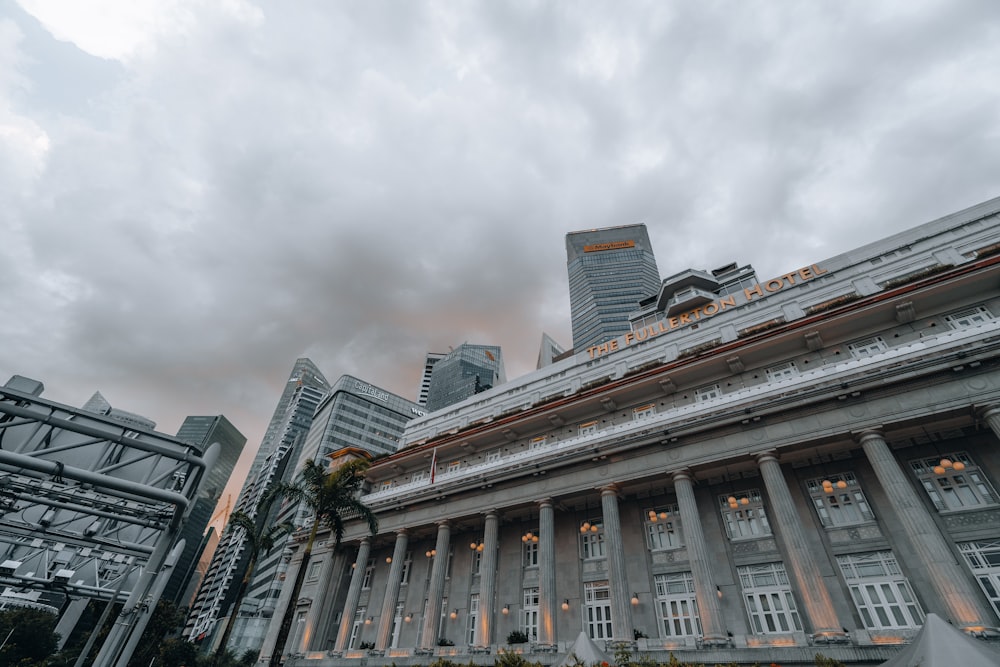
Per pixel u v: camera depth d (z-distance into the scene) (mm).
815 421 24219
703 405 28203
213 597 135125
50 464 15703
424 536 38875
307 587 41281
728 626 23734
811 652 19266
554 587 27750
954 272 24844
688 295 42812
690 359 31562
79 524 22391
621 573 25734
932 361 22047
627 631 23750
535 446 37562
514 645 26766
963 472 22188
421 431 55656
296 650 37625
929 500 22312
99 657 16391
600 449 29688
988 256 25688
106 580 25844
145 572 18062
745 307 36594
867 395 23453
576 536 31406
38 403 16500
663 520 28844
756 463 25734
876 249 32875
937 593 18266
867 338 27469
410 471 45500
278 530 42906
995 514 20531
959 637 12578
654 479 28047
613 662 20422
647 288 188250
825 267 34500
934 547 18812
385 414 148250
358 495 44812
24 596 38031
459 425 51281
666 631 25344
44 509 21781
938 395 21719
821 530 24031
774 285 36156
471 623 32281
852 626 21141
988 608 18922
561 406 36312
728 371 31141
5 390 16109
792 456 25797
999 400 20172
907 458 23781
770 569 24344
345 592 40375
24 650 37938
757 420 25797
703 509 27938
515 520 34875
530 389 46844
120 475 17906
